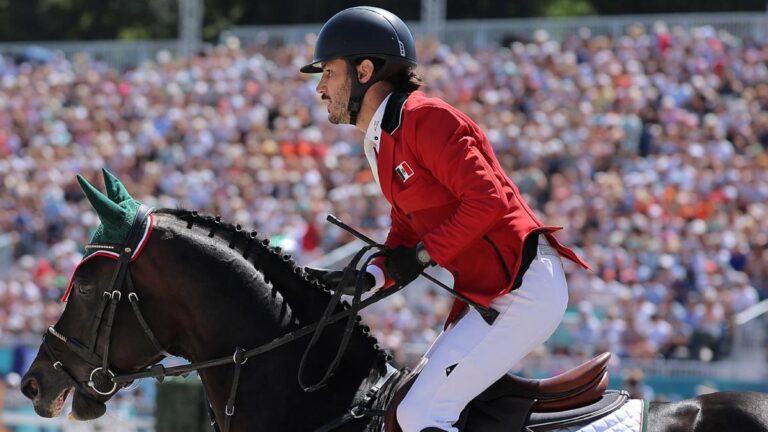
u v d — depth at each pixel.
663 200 49.44
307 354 13.37
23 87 73.94
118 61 81.69
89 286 13.52
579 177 52.56
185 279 13.60
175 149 62.28
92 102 71.56
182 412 28.64
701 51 64.19
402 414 12.80
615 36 68.81
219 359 13.49
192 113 66.56
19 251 57.06
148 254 13.54
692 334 40.03
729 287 42.50
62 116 69.50
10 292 50.06
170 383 28.86
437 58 67.56
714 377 36.91
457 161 12.51
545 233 13.39
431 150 12.64
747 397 13.01
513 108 61.53
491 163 12.96
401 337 40.91
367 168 56.94
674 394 37.12
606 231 47.91
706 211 48.47
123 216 13.55
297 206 52.97
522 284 12.92
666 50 64.62
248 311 13.71
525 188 51.78
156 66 76.19
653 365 37.47
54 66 79.62
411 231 14.27
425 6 85.69
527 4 106.81
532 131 56.03
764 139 56.16
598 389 13.23
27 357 42.84
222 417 13.74
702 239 45.69
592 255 45.12
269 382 13.59
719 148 53.97
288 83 68.94
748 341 39.38
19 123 69.75
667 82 61.81
